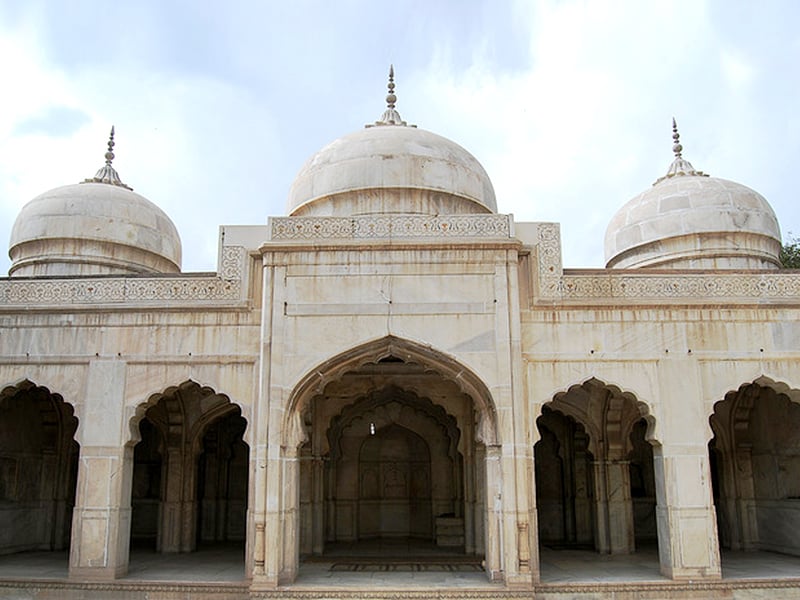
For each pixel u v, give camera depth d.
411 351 6.64
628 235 10.30
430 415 9.90
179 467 8.91
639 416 8.66
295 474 6.51
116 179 10.61
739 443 9.23
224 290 7.03
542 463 10.58
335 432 9.80
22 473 8.98
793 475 8.38
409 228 6.82
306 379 6.54
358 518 10.21
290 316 6.65
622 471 8.69
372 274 6.71
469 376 6.57
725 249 9.66
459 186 8.43
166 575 6.79
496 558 6.34
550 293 6.89
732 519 9.07
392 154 8.30
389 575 6.78
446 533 9.23
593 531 9.73
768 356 6.80
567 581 6.41
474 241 6.71
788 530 8.41
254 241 7.15
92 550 6.52
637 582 6.34
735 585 6.36
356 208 8.20
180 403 8.97
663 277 6.99
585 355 6.77
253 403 6.74
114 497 6.63
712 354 6.79
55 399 9.43
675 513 6.48
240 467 10.71
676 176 10.62
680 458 6.58
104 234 9.71
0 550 8.45
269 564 6.14
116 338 6.96
